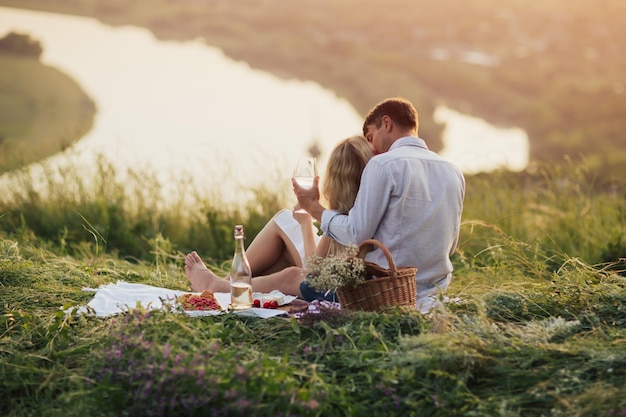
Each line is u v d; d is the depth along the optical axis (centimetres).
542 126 6075
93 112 4391
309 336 342
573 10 8925
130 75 6059
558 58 7969
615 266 532
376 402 277
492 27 9188
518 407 274
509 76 7494
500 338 319
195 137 3953
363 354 304
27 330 352
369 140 397
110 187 715
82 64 6019
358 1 9394
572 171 731
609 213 655
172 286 486
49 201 706
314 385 278
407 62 8131
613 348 304
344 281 341
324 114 6044
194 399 262
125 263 567
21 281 443
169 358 287
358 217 362
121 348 300
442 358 291
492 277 484
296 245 441
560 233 634
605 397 263
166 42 7981
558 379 286
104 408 273
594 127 5688
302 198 381
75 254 597
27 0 7988
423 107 6775
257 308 375
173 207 726
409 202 363
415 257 371
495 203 712
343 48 8625
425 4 9719
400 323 338
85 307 384
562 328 335
